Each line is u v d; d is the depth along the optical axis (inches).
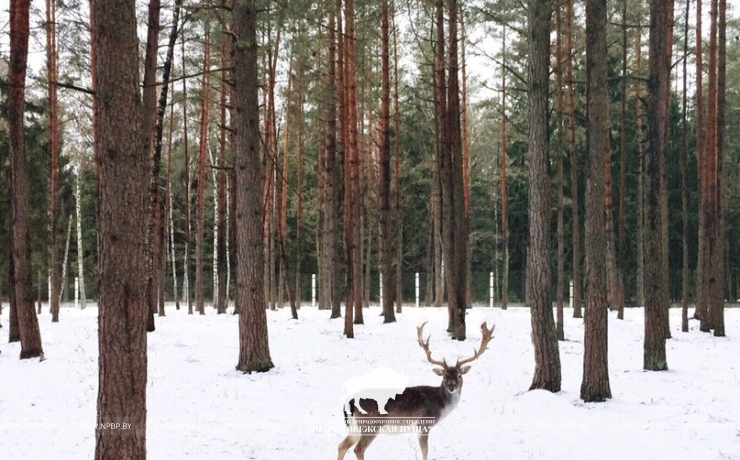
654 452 304.3
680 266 1633.9
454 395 295.7
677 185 1625.2
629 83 1117.7
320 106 965.8
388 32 888.9
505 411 378.9
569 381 478.6
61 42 703.1
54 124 853.2
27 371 460.1
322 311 1133.7
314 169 1571.1
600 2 416.5
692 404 399.9
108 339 218.1
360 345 641.0
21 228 516.7
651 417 366.6
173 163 1325.0
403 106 1354.6
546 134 439.8
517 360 569.6
